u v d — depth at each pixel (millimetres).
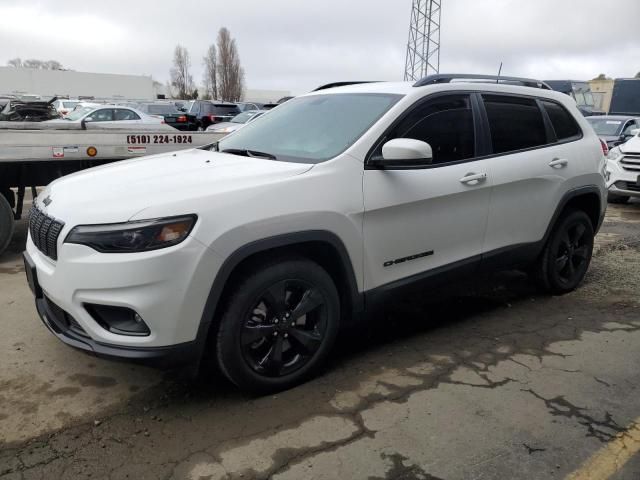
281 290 3098
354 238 3303
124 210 2732
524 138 4391
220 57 68875
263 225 2924
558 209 4590
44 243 3045
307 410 3070
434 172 3678
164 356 2758
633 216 9391
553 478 2545
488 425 2949
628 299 4945
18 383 3342
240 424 2930
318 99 4215
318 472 2561
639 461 2672
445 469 2596
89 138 5996
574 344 3975
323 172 3225
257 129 4234
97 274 2689
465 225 3918
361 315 3527
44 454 2666
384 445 2764
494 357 3754
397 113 3586
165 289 2686
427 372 3531
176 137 6578
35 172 6027
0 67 51688
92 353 2803
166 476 2521
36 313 4414
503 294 5047
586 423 2982
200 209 2777
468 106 4027
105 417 2992
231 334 2951
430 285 3828
